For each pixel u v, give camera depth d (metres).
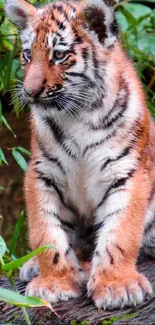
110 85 8.38
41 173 8.54
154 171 9.09
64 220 8.86
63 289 8.12
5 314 7.98
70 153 8.48
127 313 7.74
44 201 8.52
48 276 8.31
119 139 8.38
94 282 8.10
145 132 8.55
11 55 11.74
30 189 8.58
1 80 11.91
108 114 8.37
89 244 9.20
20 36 8.68
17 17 8.67
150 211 9.12
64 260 8.31
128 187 8.37
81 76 8.23
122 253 8.20
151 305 7.82
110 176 8.44
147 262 9.26
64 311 7.87
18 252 13.12
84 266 8.82
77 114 8.34
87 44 8.27
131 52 12.09
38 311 7.92
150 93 12.89
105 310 7.84
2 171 13.30
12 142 13.33
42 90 8.02
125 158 8.39
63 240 8.41
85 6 8.25
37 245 8.41
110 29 8.39
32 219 8.53
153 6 14.00
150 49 12.27
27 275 8.83
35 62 8.09
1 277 9.12
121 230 8.25
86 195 8.70
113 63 8.48
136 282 8.02
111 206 8.40
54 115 8.31
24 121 13.34
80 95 8.27
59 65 8.12
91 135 8.39
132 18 11.91
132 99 8.51
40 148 8.53
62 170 8.54
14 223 13.29
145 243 9.32
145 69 12.87
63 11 8.32
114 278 8.11
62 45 8.14
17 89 8.74
